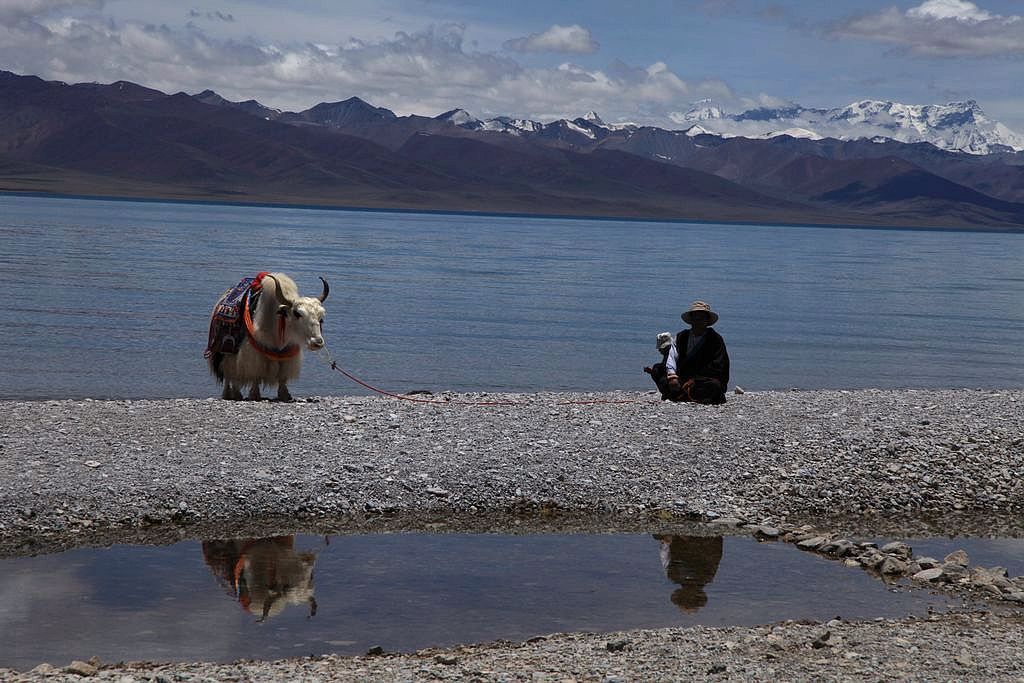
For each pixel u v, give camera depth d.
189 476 14.06
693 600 10.78
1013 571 12.31
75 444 15.04
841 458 16.30
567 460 15.50
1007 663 8.48
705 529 13.56
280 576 11.22
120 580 10.94
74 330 37.38
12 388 25.62
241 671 8.27
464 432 16.53
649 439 16.61
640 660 8.55
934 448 17.02
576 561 12.07
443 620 9.98
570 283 75.94
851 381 33.22
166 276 64.56
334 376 29.97
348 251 109.50
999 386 32.94
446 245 137.38
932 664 8.45
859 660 8.54
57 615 9.84
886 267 124.81
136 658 8.84
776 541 13.13
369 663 8.55
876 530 13.94
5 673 8.16
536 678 8.04
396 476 14.58
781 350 40.75
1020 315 61.72
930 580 11.45
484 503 14.12
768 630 9.51
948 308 65.25
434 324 45.19
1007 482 16.06
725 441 16.69
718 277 91.62
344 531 12.95
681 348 19.94
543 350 37.84
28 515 12.69
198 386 26.91
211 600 10.41
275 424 16.47
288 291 18.59
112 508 13.08
